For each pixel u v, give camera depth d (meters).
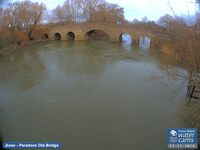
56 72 28.83
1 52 40.50
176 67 14.66
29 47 46.31
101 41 53.53
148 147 14.06
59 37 58.31
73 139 15.11
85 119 17.42
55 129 16.27
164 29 15.98
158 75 25.12
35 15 52.50
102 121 17.05
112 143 14.62
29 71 29.56
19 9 49.47
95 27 53.19
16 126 16.72
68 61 34.34
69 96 21.42
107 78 26.09
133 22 53.56
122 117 17.48
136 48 43.53
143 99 20.36
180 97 19.91
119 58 35.41
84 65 31.86
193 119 15.12
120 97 20.92
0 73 29.05
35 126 16.69
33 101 20.59
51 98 21.11
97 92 22.14
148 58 34.56
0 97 21.66
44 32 56.94
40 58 36.59
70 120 17.28
